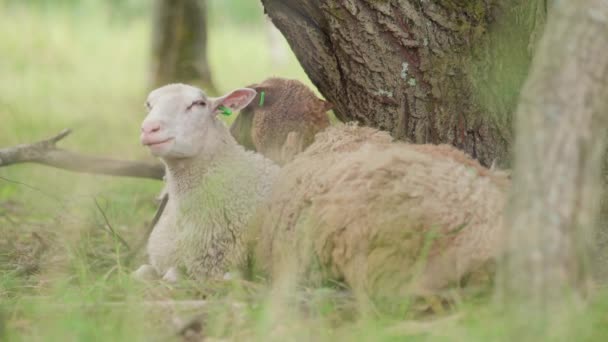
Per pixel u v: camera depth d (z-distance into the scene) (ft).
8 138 77.77
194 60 102.22
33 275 36.68
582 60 24.14
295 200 32.17
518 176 24.02
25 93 108.58
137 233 46.42
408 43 35.78
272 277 33.27
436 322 25.86
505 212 24.66
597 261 32.14
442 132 36.65
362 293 28.78
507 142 36.14
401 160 30.12
